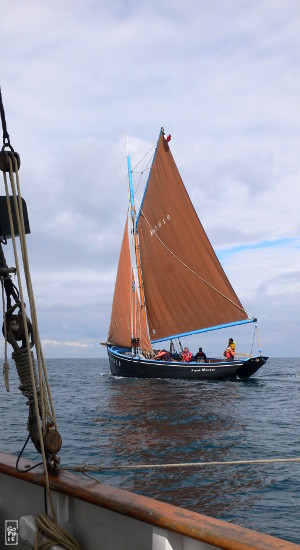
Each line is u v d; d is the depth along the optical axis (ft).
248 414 81.76
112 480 38.63
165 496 34.63
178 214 130.82
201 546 9.90
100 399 105.60
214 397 106.93
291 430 65.41
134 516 10.52
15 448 52.95
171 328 138.82
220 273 128.47
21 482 13.70
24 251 12.46
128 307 146.00
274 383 152.35
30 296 12.43
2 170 12.73
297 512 31.35
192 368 139.33
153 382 139.13
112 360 155.94
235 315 129.29
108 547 11.49
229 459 47.24
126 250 144.05
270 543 8.89
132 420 73.72
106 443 54.90
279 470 42.14
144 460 46.47
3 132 12.71
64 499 12.42
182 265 133.49
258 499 33.94
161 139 129.49
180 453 49.67
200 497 34.40
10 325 12.75
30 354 12.55
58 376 216.54
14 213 12.90
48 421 12.88
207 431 63.87
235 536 9.21
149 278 140.67
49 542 11.65
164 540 10.17
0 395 125.90
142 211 139.44
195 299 134.00
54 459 13.06
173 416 78.07
